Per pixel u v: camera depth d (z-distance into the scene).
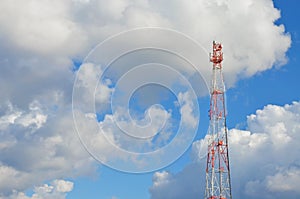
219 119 160.50
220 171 156.38
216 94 162.12
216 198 154.00
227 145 158.50
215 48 165.12
